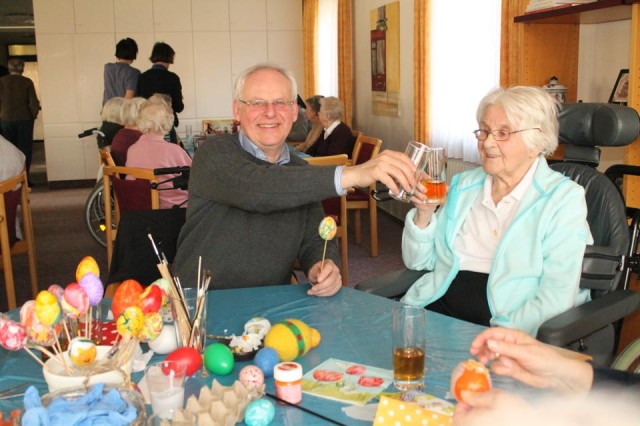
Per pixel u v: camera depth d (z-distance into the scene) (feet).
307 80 29.43
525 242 6.48
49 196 27.53
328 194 5.72
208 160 6.56
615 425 2.43
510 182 6.77
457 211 7.11
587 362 3.80
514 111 6.44
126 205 12.75
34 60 38.50
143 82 21.77
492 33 14.08
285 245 6.67
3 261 10.85
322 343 4.88
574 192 6.41
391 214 21.44
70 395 3.40
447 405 3.78
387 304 5.77
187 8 29.40
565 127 7.25
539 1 10.41
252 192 6.00
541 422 2.56
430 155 5.54
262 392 3.99
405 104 19.65
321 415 3.77
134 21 29.04
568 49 11.25
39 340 3.83
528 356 3.69
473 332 5.09
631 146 9.07
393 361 4.16
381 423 3.52
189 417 3.37
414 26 17.42
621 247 6.81
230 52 30.01
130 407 3.25
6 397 4.08
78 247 18.40
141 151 13.17
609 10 9.28
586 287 6.57
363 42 23.50
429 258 7.15
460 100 15.69
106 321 5.38
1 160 11.53
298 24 30.30
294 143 22.43
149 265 7.66
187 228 6.88
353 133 19.67
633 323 7.43
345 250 13.84
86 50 28.84
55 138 29.17
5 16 31.96
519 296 6.42
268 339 4.51
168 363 3.72
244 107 6.64
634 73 8.78
